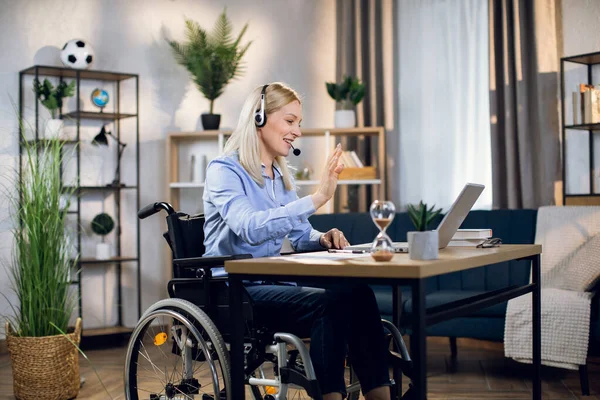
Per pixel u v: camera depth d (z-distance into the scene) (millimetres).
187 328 2174
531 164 4621
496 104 4805
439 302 3783
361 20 5426
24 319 3375
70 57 4762
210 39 5152
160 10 5312
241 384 1880
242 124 2363
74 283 4652
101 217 4965
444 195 5168
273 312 2109
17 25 4848
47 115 4895
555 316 3432
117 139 5062
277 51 5582
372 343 1999
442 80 5176
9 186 4699
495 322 3758
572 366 3371
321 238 2441
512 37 4719
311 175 5363
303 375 1870
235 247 2279
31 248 3336
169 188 5141
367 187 5301
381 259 1747
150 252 5301
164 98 5340
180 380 2318
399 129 5348
